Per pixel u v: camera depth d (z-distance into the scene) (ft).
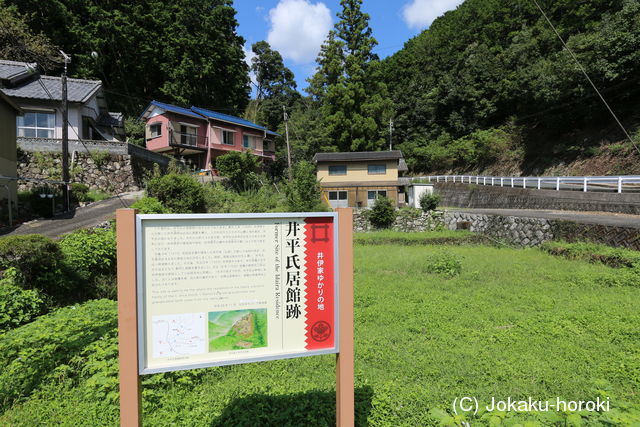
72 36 97.04
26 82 68.59
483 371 13.99
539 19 117.50
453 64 156.56
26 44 76.28
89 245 29.94
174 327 8.96
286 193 66.39
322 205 65.57
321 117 141.49
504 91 121.60
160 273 8.91
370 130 123.75
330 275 10.09
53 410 12.26
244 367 15.39
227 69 125.49
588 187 58.23
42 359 14.87
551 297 23.35
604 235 36.45
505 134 118.32
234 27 134.82
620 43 71.00
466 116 142.41
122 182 66.44
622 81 75.92
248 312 9.47
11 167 49.39
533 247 44.29
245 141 106.11
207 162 95.50
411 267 34.32
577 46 79.00
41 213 49.29
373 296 24.68
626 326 17.47
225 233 9.33
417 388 12.86
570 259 35.04
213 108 124.16
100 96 78.74
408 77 177.17
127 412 8.51
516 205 69.21
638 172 68.33
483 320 19.54
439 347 16.33
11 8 78.28
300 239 9.86
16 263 24.00
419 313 21.13
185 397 12.91
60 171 60.90
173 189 52.44
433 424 10.83
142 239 8.76
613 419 9.23
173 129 88.63
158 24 108.99
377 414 11.38
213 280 9.23
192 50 113.29
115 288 29.66
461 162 137.59
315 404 11.80
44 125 65.51
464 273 30.81
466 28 159.12
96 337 17.06
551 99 90.33
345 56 133.28
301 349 9.82
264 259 9.61
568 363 14.29
